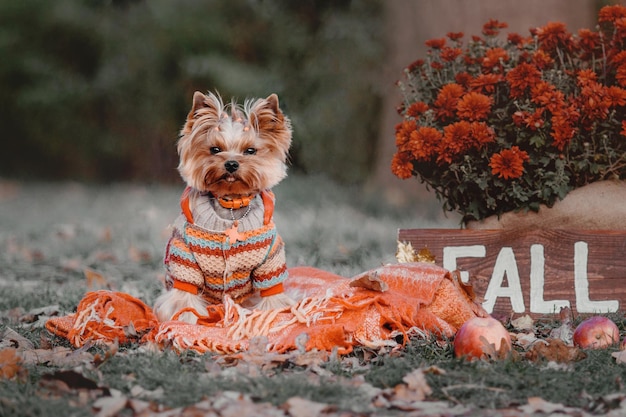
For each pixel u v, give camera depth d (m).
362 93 17.70
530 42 6.30
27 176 24.83
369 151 17.66
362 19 18.31
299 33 19.53
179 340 4.75
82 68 23.72
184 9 21.64
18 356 4.38
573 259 5.72
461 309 5.20
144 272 8.76
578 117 5.63
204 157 5.29
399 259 5.86
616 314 5.57
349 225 11.23
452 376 4.05
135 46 21.95
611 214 5.71
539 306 5.73
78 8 22.94
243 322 4.92
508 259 5.78
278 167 5.42
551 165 5.84
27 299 6.83
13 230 12.88
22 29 23.28
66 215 14.86
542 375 4.05
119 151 23.19
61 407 3.59
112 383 3.96
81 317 5.13
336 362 4.34
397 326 4.82
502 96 6.03
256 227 5.25
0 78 23.38
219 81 20.12
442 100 5.96
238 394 3.77
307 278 6.02
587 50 5.97
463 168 5.79
